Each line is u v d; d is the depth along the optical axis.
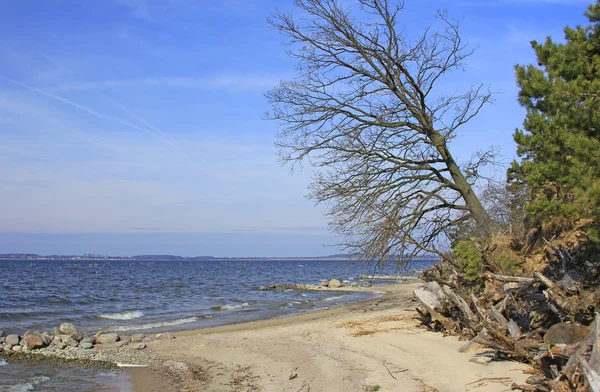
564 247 11.11
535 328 9.03
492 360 9.09
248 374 10.30
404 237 15.43
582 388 5.97
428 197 16.06
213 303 28.73
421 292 12.93
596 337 6.39
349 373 9.46
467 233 15.94
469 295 11.55
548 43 9.91
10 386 9.80
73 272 82.31
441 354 10.07
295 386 9.05
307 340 13.49
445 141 16.20
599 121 8.10
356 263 16.53
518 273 11.98
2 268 97.25
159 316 22.17
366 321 15.88
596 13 9.98
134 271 90.75
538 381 6.58
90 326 18.56
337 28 16.47
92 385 9.95
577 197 8.12
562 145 8.71
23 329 17.48
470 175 16.47
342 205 16.39
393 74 16.67
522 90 10.63
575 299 8.38
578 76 8.89
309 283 52.66
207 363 11.55
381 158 16.44
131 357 12.35
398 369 9.41
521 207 16.92
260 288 43.53
